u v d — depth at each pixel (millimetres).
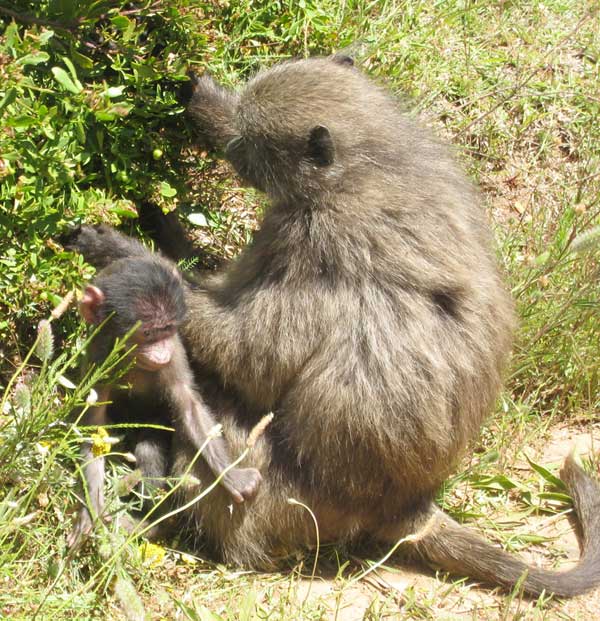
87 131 5859
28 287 5527
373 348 5469
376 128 5785
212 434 5027
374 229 5543
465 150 8695
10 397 5645
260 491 5668
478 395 5828
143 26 5789
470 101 8633
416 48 8750
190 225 7098
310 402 5543
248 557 5727
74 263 5602
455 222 5770
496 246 7348
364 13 8508
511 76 9156
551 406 7344
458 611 5566
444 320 5645
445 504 6352
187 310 5750
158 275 5430
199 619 4957
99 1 5465
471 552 5805
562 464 6816
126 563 5203
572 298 7344
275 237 5715
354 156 5676
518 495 6516
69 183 5641
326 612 5387
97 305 5359
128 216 5922
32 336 6102
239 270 5891
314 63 6137
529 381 7305
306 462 5668
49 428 5062
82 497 5281
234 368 5703
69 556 5066
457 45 9172
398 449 5547
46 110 5332
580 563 5887
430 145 6234
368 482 5672
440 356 5562
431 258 5586
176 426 5680
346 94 5863
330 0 8375
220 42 7047
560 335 7336
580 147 8844
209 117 6367
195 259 6453
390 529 5906
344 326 5500
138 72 5777
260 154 5816
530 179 8742
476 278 5777
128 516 5512
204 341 5793
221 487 5594
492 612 5586
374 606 5332
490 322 5848
